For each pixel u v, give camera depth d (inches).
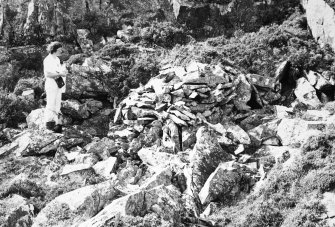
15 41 929.5
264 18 1022.4
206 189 602.9
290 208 569.0
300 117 760.3
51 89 731.4
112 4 1027.3
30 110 802.8
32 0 954.1
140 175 650.2
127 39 957.8
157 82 781.9
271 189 595.8
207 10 1026.1
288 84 856.3
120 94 828.6
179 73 792.3
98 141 725.9
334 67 844.0
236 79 786.2
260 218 557.6
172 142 693.9
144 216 516.7
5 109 781.3
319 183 576.7
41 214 550.9
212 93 753.0
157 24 994.7
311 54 864.9
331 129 690.8
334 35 893.2
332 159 613.0
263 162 659.4
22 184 612.7
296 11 1017.5
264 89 817.5
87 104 793.6
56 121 741.3
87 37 966.4
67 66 805.9
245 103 773.3
